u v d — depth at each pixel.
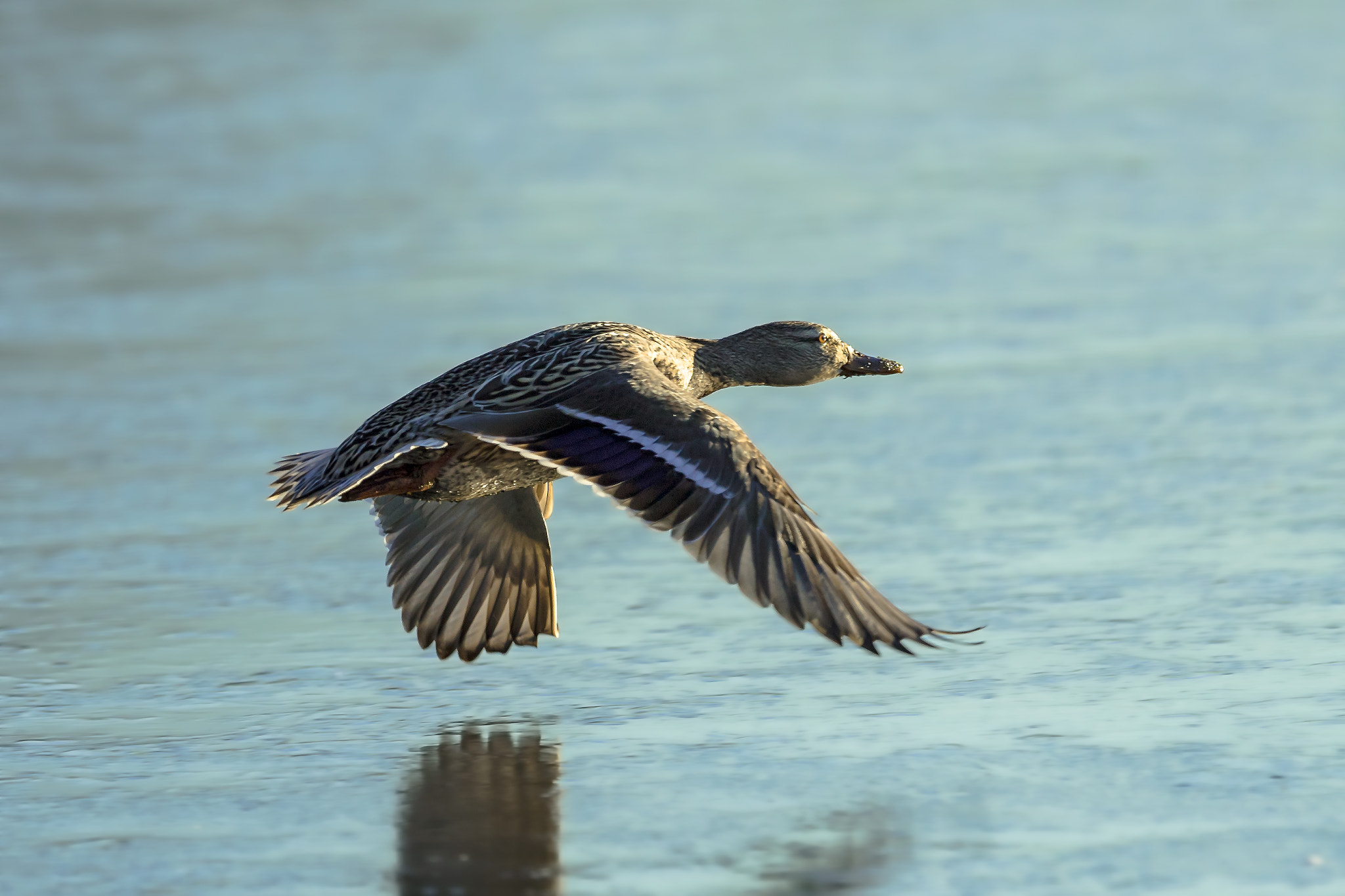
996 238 22.23
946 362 17.69
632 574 12.67
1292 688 9.89
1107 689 10.02
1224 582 11.73
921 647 10.86
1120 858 7.87
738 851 8.10
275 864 8.10
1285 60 31.06
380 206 24.94
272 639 11.45
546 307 19.84
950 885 7.68
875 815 8.44
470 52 34.16
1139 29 34.31
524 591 10.59
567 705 10.17
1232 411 15.74
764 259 21.72
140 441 16.02
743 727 9.70
